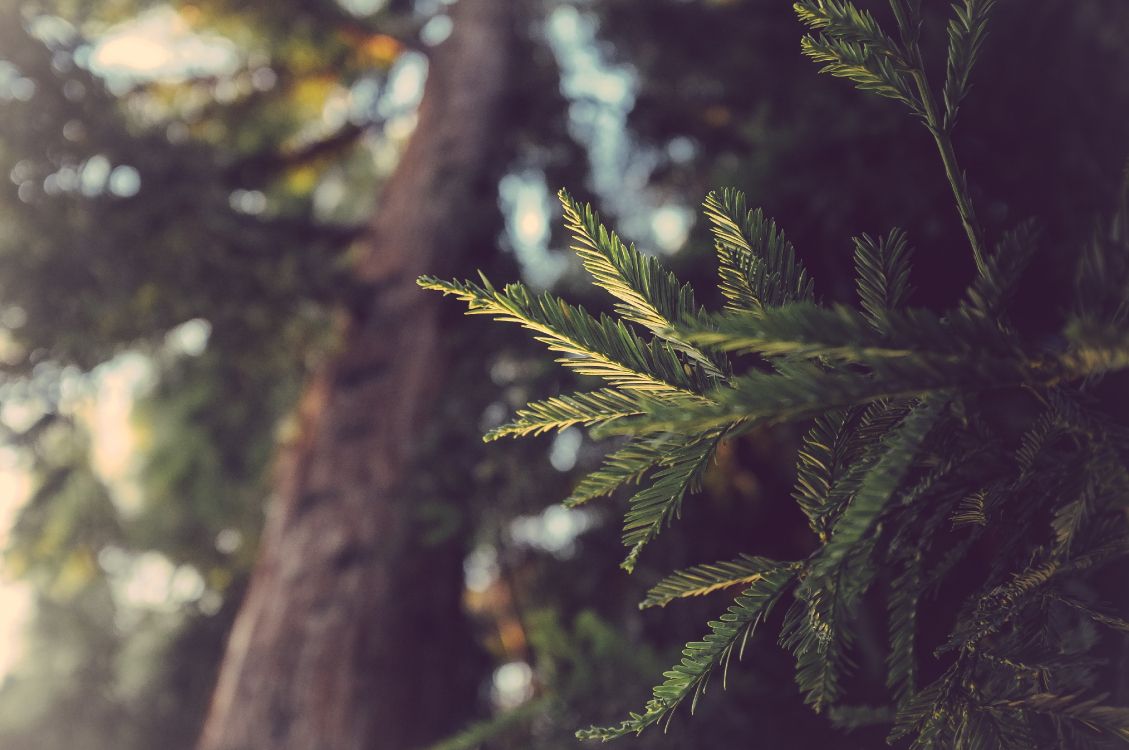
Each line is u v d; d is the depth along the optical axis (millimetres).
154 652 7266
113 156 3826
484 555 3193
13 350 4070
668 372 539
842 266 2098
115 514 5895
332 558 3740
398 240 4750
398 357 4301
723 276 596
